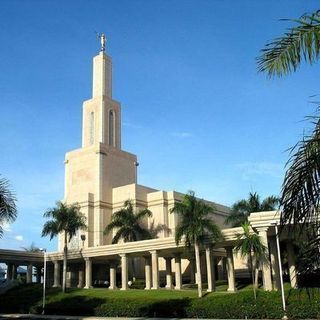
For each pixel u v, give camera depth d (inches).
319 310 1278.3
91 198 3198.8
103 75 3609.7
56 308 1953.7
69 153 3494.1
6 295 2320.4
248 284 2244.1
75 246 3070.9
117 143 3555.6
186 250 2233.0
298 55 350.3
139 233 2571.4
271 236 1772.9
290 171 331.3
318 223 336.2
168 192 3186.5
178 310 1573.6
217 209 3341.5
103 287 2706.7
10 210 919.7
